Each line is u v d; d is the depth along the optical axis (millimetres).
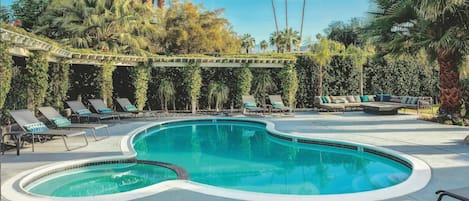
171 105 16656
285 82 16172
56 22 17406
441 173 5148
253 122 12977
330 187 5562
